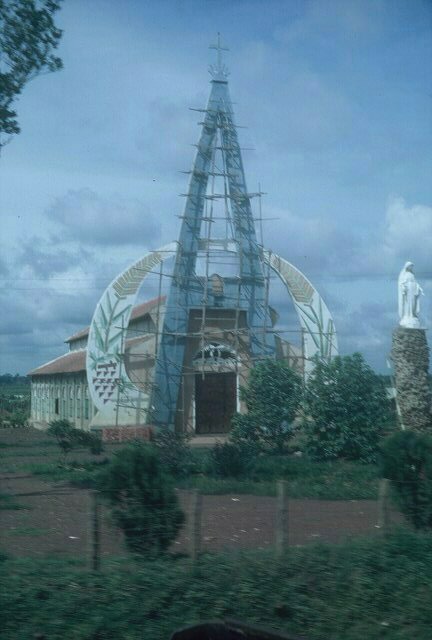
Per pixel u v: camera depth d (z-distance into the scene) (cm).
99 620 845
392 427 3112
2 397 7881
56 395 5244
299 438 3120
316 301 4012
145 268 3900
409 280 3134
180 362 3888
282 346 4022
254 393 3183
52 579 932
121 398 3828
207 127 4022
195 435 3859
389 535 1098
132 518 1049
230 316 4016
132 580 925
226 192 4016
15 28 1758
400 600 926
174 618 870
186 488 2006
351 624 891
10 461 2861
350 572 980
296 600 924
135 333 4419
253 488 2002
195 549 995
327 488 1988
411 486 1205
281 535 1024
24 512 1634
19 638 811
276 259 4022
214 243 3994
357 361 2716
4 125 1797
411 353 3088
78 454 3100
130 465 1068
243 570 966
